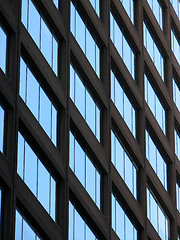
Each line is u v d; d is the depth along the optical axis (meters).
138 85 72.38
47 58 57.03
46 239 53.34
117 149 66.19
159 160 75.44
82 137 59.75
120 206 65.25
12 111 51.09
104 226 60.91
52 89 56.06
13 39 52.38
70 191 56.91
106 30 66.69
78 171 58.94
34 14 55.66
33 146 53.31
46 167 54.56
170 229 75.44
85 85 62.16
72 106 58.72
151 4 78.75
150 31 78.00
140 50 73.31
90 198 59.53
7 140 50.66
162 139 75.62
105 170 62.72
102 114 64.56
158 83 76.69
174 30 84.88
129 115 69.81
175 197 76.69
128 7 73.12
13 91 51.41
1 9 51.50
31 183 52.38
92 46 64.56
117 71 68.25
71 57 60.25
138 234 68.00
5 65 51.75
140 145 70.56
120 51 69.75
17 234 50.09
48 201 54.25
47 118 55.81
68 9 60.38
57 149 56.00
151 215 71.19
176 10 85.56
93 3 65.94
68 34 59.72
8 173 49.69
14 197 49.75
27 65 53.91
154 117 74.38
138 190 69.44
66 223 55.22
